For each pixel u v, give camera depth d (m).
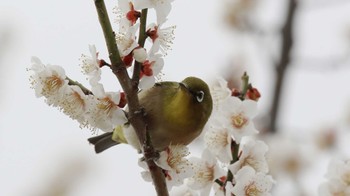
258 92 3.27
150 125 3.30
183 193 3.27
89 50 3.18
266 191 3.22
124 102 3.19
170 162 3.22
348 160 3.30
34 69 3.20
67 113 3.19
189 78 3.32
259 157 3.24
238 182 3.22
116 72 3.16
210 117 3.31
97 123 3.19
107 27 3.15
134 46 3.16
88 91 3.20
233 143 3.25
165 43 3.18
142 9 3.17
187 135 3.31
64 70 3.19
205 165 3.25
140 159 3.24
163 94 3.30
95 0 3.14
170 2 3.17
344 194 3.28
